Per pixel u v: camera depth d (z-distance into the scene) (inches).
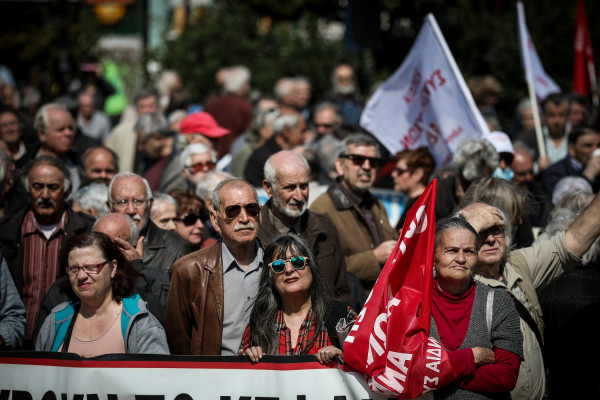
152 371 472.7
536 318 506.3
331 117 1039.0
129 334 489.1
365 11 1220.5
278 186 573.0
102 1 2330.2
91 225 631.8
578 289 533.3
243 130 1161.4
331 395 463.5
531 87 959.6
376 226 672.4
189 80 1624.0
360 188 656.4
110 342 488.4
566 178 719.7
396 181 743.7
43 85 1467.8
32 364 478.3
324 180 850.1
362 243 652.1
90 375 473.1
